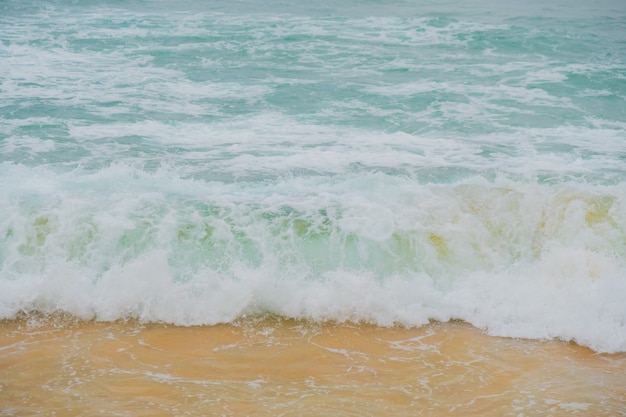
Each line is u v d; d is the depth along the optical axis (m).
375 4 24.34
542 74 15.90
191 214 8.71
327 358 6.79
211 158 10.77
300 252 8.28
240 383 6.25
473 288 8.10
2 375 6.25
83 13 21.61
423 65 16.50
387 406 5.91
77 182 9.47
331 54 17.31
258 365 6.61
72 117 12.44
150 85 14.49
